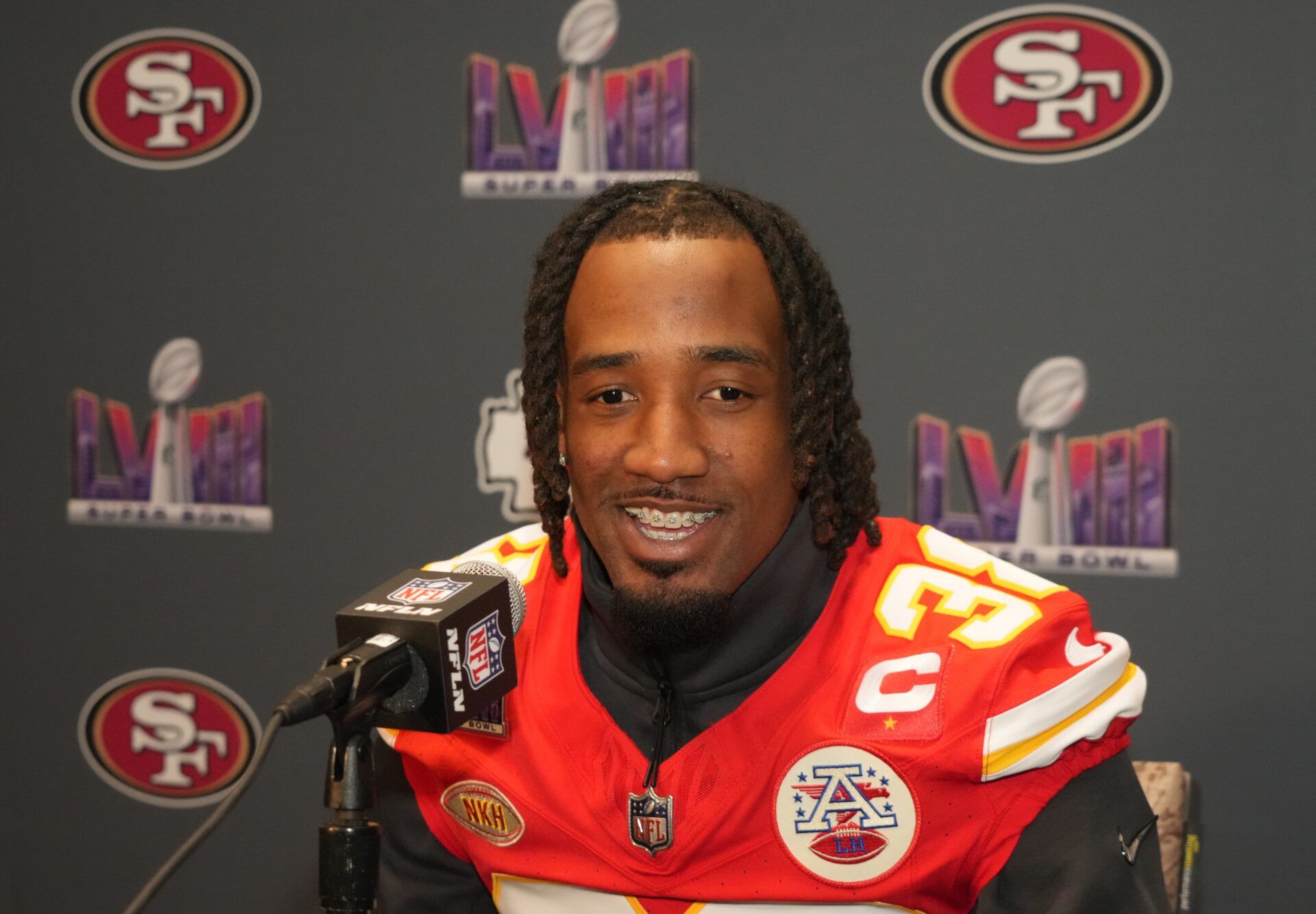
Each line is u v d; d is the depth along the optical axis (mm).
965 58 1812
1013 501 1842
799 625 892
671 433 765
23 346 2074
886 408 1863
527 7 1905
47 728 2119
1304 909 1779
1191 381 1779
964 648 865
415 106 1947
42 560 2100
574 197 1922
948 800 843
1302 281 1736
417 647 706
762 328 795
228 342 2023
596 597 888
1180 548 1798
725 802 878
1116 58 1771
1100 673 845
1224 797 1800
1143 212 1779
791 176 1861
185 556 2066
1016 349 1827
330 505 2020
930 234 1838
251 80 1982
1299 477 1754
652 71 1883
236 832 2086
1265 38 1729
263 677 2059
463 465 1981
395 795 1020
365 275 1981
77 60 2018
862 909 873
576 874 924
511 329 1953
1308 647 1766
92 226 2041
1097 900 797
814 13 1842
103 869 2121
